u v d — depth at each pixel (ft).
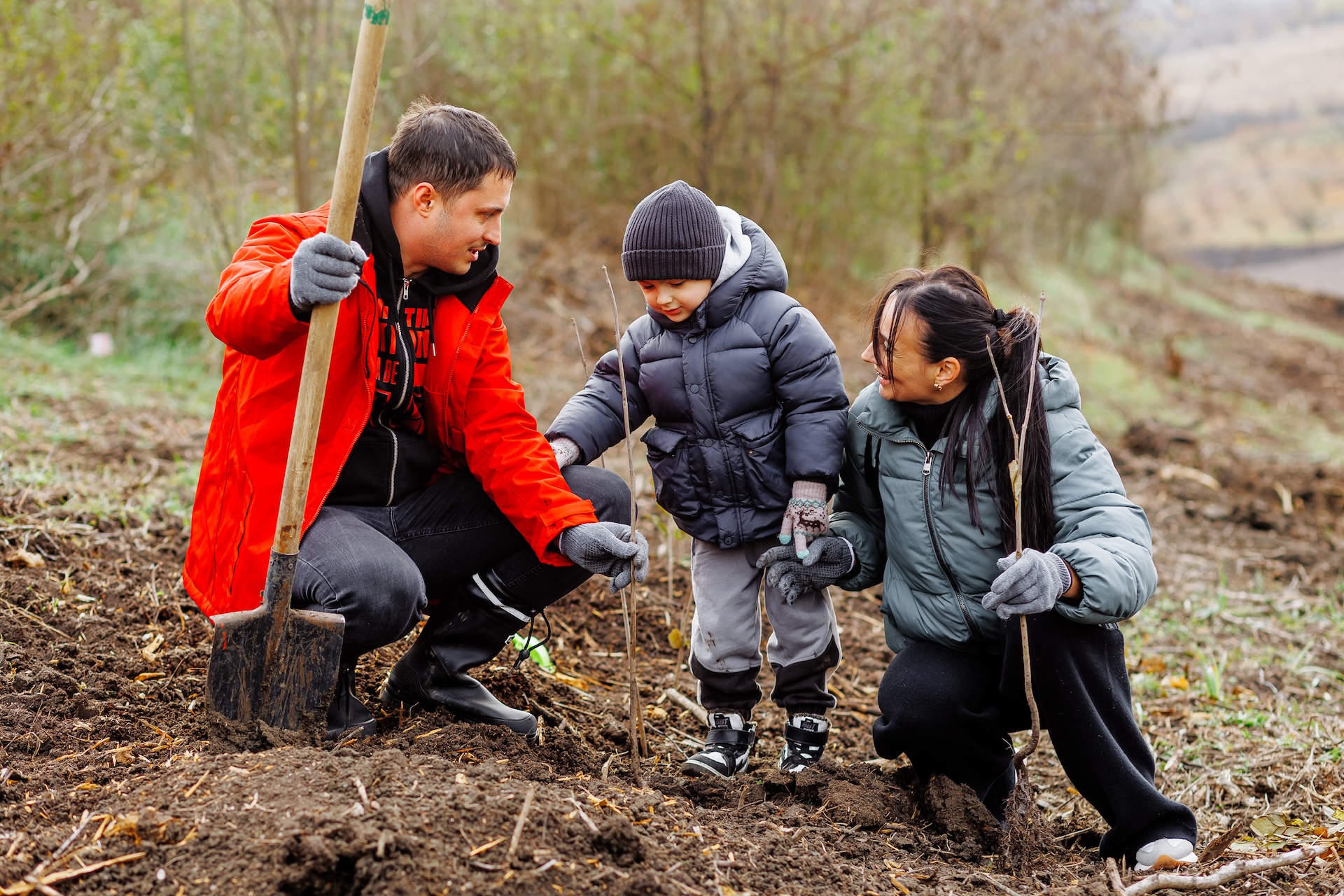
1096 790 7.98
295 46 22.89
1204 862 7.83
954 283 8.16
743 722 9.22
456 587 8.75
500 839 6.23
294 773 6.68
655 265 8.46
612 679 11.33
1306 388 46.83
